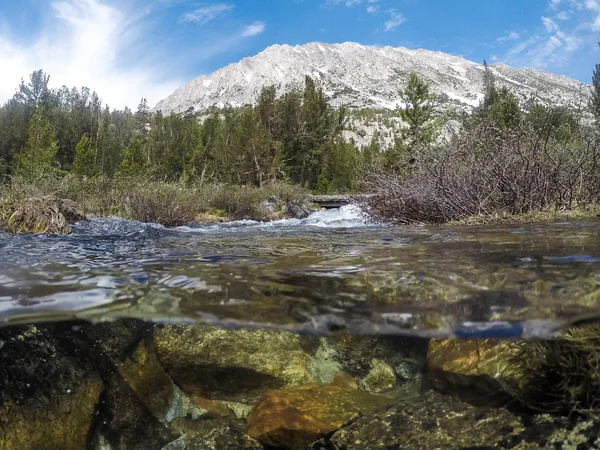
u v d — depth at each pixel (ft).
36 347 2.37
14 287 2.62
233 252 4.08
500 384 2.21
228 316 2.40
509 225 5.94
